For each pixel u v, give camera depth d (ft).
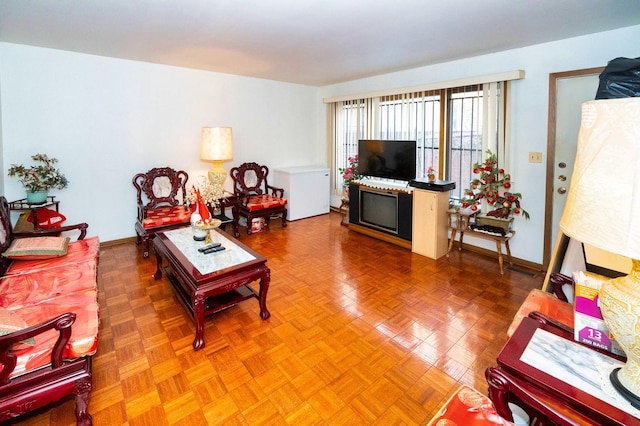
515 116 11.08
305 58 12.24
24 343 4.68
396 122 14.85
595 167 2.95
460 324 7.88
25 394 4.61
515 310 8.48
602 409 3.16
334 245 13.50
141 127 13.41
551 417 3.15
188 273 7.16
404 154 13.25
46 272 7.50
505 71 11.11
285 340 7.29
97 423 5.15
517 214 11.34
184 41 10.18
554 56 10.07
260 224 15.30
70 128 11.94
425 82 13.61
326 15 7.98
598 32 9.18
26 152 11.25
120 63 12.62
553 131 10.30
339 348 7.02
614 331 3.20
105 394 5.73
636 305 2.97
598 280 4.91
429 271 10.93
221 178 13.55
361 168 15.17
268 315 8.13
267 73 15.16
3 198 8.84
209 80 14.89
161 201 13.65
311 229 15.76
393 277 10.47
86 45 10.74
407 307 8.66
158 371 6.31
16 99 10.93
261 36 9.57
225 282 7.16
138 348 6.98
